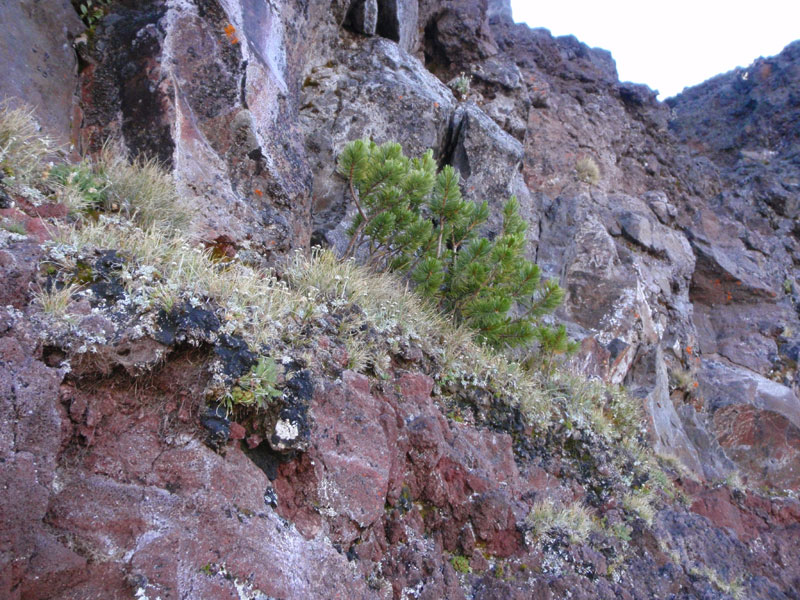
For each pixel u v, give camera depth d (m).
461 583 4.28
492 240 8.70
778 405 10.47
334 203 7.77
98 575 2.56
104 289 3.23
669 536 6.12
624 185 13.23
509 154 9.34
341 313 4.66
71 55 5.21
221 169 5.54
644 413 8.12
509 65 11.87
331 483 3.58
